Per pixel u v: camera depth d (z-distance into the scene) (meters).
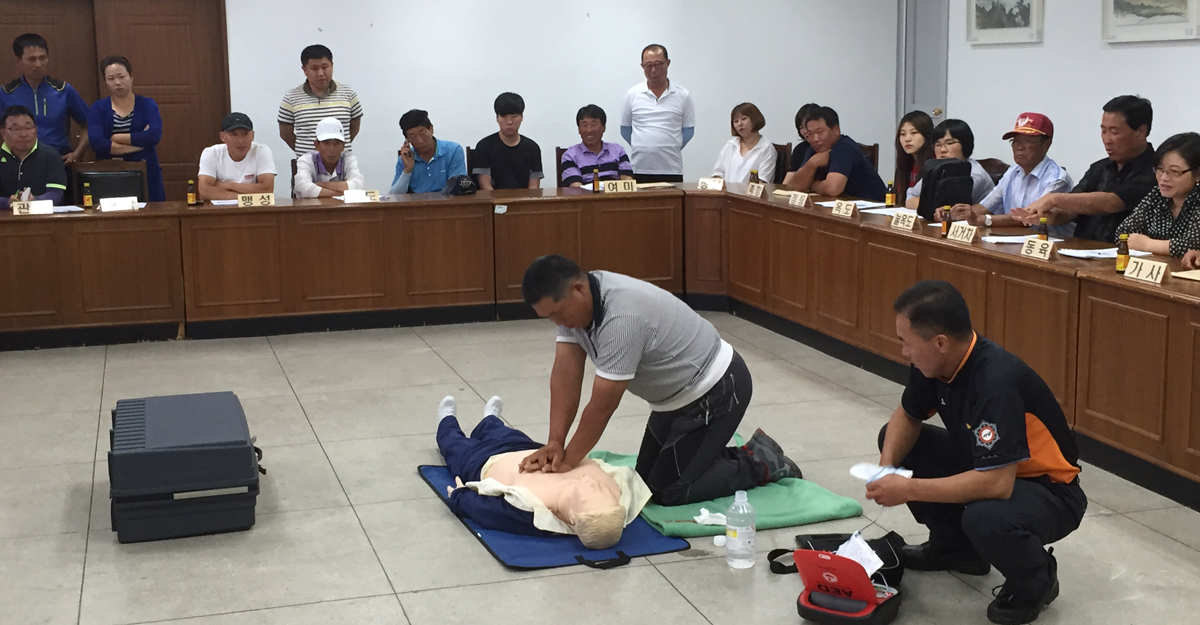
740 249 6.43
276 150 8.43
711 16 9.22
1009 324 4.23
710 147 9.45
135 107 6.90
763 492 3.60
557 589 2.98
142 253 5.91
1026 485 2.70
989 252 4.26
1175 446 3.50
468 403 4.81
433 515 3.54
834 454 4.07
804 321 5.78
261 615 2.85
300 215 6.09
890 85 9.74
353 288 6.25
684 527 3.30
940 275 4.64
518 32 8.79
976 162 5.32
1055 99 7.85
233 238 6.02
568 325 3.21
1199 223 3.81
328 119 6.37
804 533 3.32
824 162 6.27
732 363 3.44
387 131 8.65
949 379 2.71
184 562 3.18
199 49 8.24
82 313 5.88
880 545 2.96
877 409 4.65
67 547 3.29
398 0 8.50
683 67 9.24
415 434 4.38
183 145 8.33
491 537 3.31
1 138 7.02
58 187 6.05
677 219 6.66
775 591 2.95
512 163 7.13
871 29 9.60
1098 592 2.91
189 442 3.32
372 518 3.52
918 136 5.66
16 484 3.84
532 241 6.50
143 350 5.82
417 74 8.63
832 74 9.59
